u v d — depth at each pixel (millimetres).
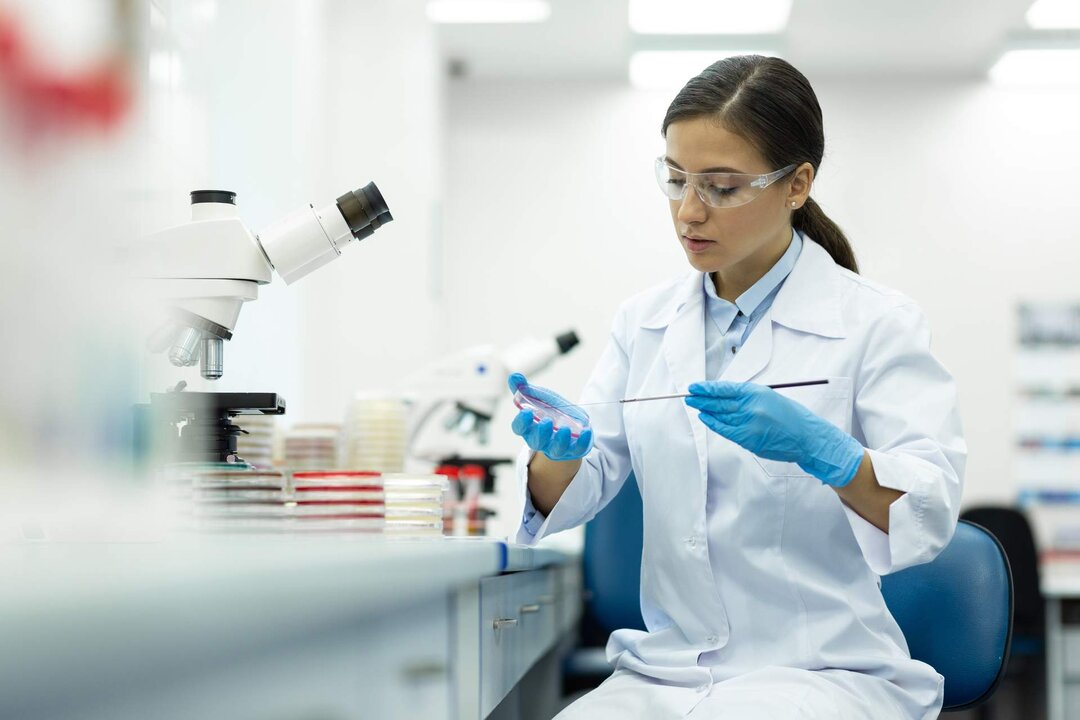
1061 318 6062
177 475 1280
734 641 1504
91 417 1017
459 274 6234
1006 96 6160
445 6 5242
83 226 1103
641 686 1478
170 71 2242
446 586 971
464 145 6289
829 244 1701
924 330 1526
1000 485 5988
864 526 1395
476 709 1332
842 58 5941
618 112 6281
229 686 611
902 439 1438
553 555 1970
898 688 1433
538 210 6254
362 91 4797
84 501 1025
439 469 2896
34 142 1053
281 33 3646
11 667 362
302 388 3928
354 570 700
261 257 1510
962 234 6117
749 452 1503
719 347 1633
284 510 1377
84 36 1255
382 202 1556
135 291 1303
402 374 4699
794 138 1483
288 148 3617
